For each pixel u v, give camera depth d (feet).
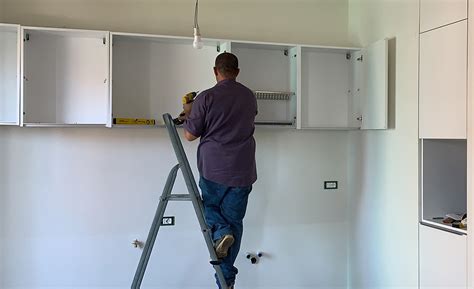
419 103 9.32
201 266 10.99
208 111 8.15
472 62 7.83
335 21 12.07
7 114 9.41
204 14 11.05
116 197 10.44
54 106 9.64
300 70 10.70
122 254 10.48
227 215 8.34
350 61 11.75
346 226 12.16
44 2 9.95
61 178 10.11
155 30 10.64
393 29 10.20
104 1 10.33
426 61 9.09
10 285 9.81
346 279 12.13
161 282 10.73
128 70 10.18
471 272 7.86
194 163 10.98
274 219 11.59
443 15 8.61
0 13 9.68
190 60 10.66
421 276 9.25
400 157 9.96
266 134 11.57
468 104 7.93
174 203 10.82
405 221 9.80
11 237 9.82
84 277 10.24
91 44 9.89
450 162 9.51
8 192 9.80
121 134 10.48
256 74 11.09
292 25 11.73
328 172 12.04
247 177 8.38
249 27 11.39
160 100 10.43
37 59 9.55
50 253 10.05
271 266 11.55
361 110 11.12
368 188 11.22
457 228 8.42
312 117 11.53
